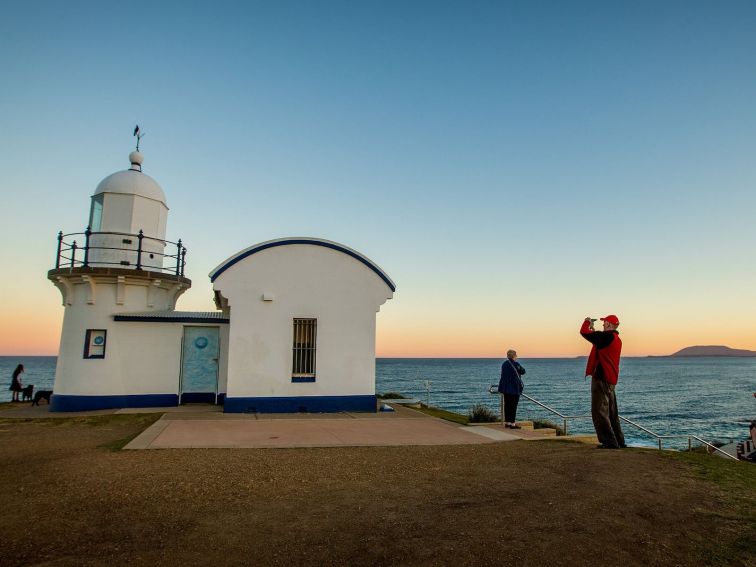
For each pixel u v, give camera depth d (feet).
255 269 51.16
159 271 59.06
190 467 25.50
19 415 47.50
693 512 18.58
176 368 54.80
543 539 16.11
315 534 16.61
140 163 61.93
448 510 18.89
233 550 15.42
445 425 43.42
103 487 21.54
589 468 24.72
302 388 50.75
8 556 14.79
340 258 53.11
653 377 362.94
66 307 55.52
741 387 259.19
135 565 14.38
